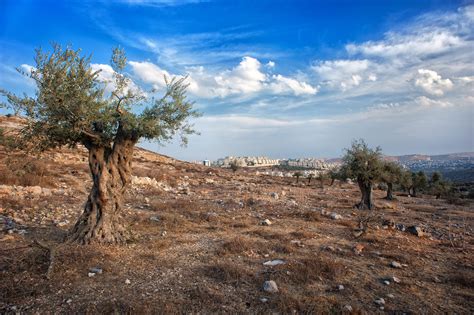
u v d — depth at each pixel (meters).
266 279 7.92
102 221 10.60
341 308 6.37
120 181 11.18
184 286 7.42
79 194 21.38
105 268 8.16
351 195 35.91
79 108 9.43
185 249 10.59
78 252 8.91
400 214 21.89
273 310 6.36
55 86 9.28
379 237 13.22
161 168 51.34
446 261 10.32
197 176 47.91
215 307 6.37
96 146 10.78
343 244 12.02
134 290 7.07
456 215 22.55
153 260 9.21
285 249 10.68
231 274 8.12
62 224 12.99
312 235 13.12
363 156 24.14
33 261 8.02
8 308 5.97
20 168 10.92
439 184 44.19
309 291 7.33
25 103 9.27
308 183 57.28
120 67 10.95
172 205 19.28
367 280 8.22
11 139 10.24
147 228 13.30
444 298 7.27
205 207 19.67
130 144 11.29
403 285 7.95
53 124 9.76
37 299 6.41
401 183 41.56
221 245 11.08
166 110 10.83
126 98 10.70
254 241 11.74
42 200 17.69
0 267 7.73
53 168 29.95
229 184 40.12
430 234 15.10
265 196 27.81
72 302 6.35
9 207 14.98
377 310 6.50
